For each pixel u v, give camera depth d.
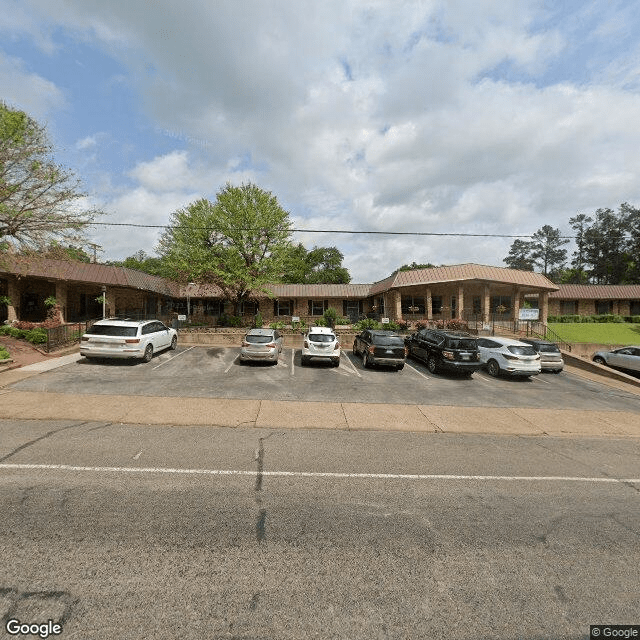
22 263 15.92
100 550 3.52
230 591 3.06
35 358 14.05
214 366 14.32
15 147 14.27
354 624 2.78
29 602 2.85
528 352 14.55
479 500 4.91
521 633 2.76
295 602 2.97
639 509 4.82
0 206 13.65
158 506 4.39
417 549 3.76
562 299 38.28
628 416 9.99
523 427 8.62
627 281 60.34
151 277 29.12
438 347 14.43
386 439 7.37
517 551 3.79
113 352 13.37
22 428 7.06
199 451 6.27
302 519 4.25
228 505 4.50
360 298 33.12
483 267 28.14
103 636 2.58
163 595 2.98
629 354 17.19
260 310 33.31
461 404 10.43
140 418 7.95
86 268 23.25
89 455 5.89
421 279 27.48
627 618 2.96
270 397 10.20
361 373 14.16
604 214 68.56
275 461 5.98
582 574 3.48
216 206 25.56
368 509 4.54
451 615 2.91
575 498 5.09
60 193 14.59
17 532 3.75
